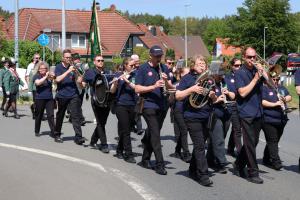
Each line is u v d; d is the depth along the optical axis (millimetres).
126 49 63219
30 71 16922
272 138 9750
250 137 8594
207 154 9695
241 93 8391
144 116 9125
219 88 9734
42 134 13742
